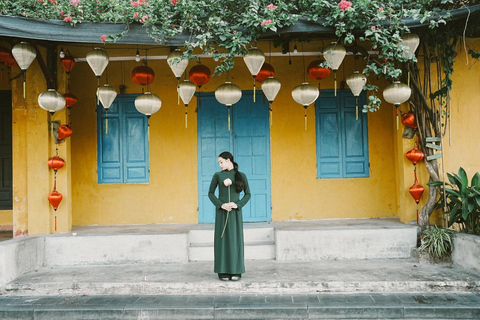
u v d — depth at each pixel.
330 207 7.00
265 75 5.71
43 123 6.14
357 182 7.01
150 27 4.92
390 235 5.80
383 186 7.00
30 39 5.13
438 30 5.46
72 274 5.27
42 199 6.11
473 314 4.10
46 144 6.13
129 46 6.70
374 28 4.73
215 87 7.05
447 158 6.08
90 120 7.02
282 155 7.02
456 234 5.32
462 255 5.18
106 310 4.27
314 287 4.71
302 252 5.78
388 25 4.92
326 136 7.05
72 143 7.01
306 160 7.03
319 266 5.43
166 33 4.90
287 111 7.05
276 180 7.00
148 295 4.75
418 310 4.13
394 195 6.99
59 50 6.43
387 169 7.00
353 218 7.00
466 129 6.10
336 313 4.18
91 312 4.27
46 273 5.34
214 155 7.02
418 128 6.05
